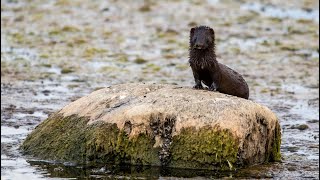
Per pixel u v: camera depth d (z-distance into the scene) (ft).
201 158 103.50
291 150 121.29
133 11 273.95
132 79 180.96
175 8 280.92
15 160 109.81
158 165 104.32
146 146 104.99
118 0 293.02
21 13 263.29
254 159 107.86
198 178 101.04
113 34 234.99
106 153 105.91
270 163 109.91
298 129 137.39
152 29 244.42
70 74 183.73
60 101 155.94
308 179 103.35
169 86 112.98
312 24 256.32
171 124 104.63
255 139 107.04
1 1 282.36
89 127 108.27
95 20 255.70
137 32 239.09
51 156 109.81
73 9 273.54
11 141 121.29
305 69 195.11
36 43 218.38
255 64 199.31
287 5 287.28
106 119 107.34
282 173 105.50
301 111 153.17
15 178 101.30
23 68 188.14
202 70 115.03
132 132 105.09
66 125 111.45
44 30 237.25
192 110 105.09
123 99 110.63
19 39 222.89
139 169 104.47
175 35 237.04
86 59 200.85
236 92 118.83
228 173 103.24
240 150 104.37
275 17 265.95
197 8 281.54
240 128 104.17
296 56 209.97
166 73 187.93
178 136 104.06
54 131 112.37
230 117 104.37
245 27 249.34
